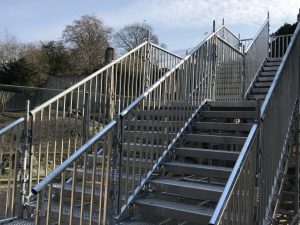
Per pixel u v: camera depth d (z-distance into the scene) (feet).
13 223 15.15
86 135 20.35
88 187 17.51
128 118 14.69
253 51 33.86
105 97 22.27
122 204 14.85
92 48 138.21
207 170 15.83
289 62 17.44
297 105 19.51
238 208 10.82
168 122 17.61
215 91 23.52
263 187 13.06
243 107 20.42
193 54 20.15
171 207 14.34
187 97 19.34
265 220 13.28
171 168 16.67
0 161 16.65
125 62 23.75
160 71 26.96
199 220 13.56
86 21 139.64
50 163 30.55
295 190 21.07
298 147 20.01
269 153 13.88
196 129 19.65
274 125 14.56
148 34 28.50
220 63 25.03
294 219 20.74
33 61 115.24
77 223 14.49
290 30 74.28
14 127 16.38
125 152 16.67
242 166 10.91
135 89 24.43
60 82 100.68
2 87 64.54
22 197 16.44
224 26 35.63
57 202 16.69
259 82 34.45
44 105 17.63
